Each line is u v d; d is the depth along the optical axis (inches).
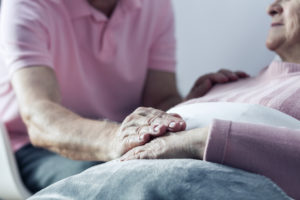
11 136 56.1
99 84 59.3
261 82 37.9
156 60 63.3
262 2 64.1
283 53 38.8
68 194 24.5
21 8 51.8
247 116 28.8
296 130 23.2
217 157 23.0
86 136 37.7
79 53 56.8
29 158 53.2
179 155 25.3
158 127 27.8
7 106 55.4
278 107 29.6
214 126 23.5
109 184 23.1
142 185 22.0
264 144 22.6
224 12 67.5
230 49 67.6
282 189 22.4
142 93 64.2
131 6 57.3
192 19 70.8
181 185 21.4
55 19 54.1
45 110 43.9
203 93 43.9
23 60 49.3
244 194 20.8
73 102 58.1
